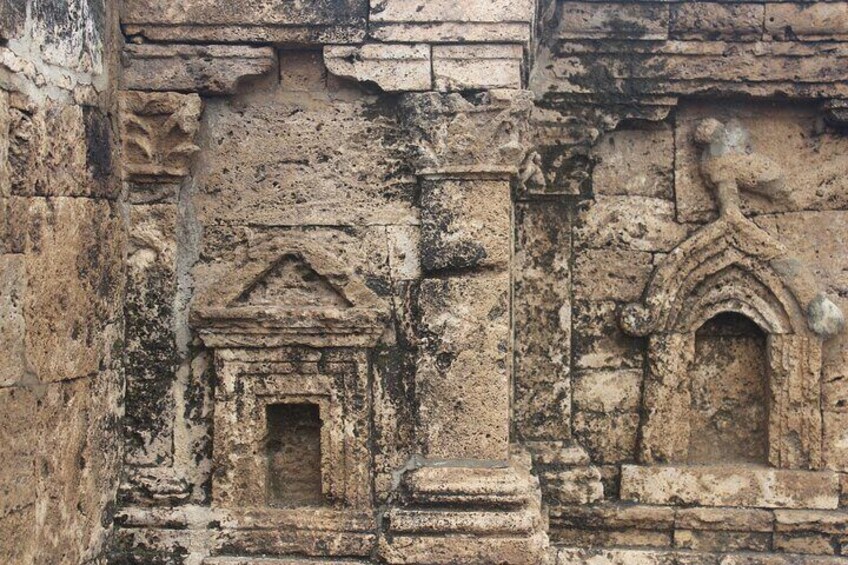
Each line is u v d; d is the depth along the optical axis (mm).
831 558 6535
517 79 5645
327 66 5746
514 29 5617
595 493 6625
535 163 6535
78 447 5348
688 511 6645
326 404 5812
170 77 5797
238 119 5922
